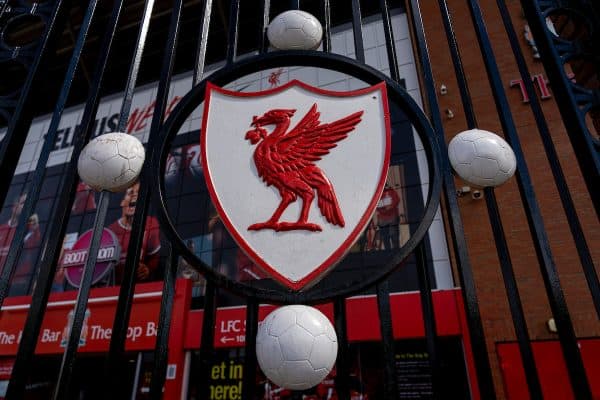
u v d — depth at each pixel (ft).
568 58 4.41
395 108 28.32
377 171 3.60
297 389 2.79
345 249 3.28
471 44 27.76
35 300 3.68
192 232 29.19
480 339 3.14
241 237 3.46
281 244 3.39
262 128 3.96
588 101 4.14
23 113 4.83
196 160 32.50
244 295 3.29
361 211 3.43
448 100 26.03
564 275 19.34
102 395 3.09
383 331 3.19
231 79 4.45
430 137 3.83
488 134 3.67
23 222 4.17
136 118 37.63
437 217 23.35
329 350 2.79
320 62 4.33
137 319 24.00
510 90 24.90
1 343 26.32
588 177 3.87
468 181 3.66
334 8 33.78
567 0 4.75
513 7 27.78
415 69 28.60
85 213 33.01
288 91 4.16
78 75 40.78
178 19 5.32
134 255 3.66
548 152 4.04
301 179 3.62
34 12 5.53
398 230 24.14
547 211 20.90
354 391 20.36
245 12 33.55
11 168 4.61
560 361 17.84
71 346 3.34
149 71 40.04
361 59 4.41
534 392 2.98
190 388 22.06
